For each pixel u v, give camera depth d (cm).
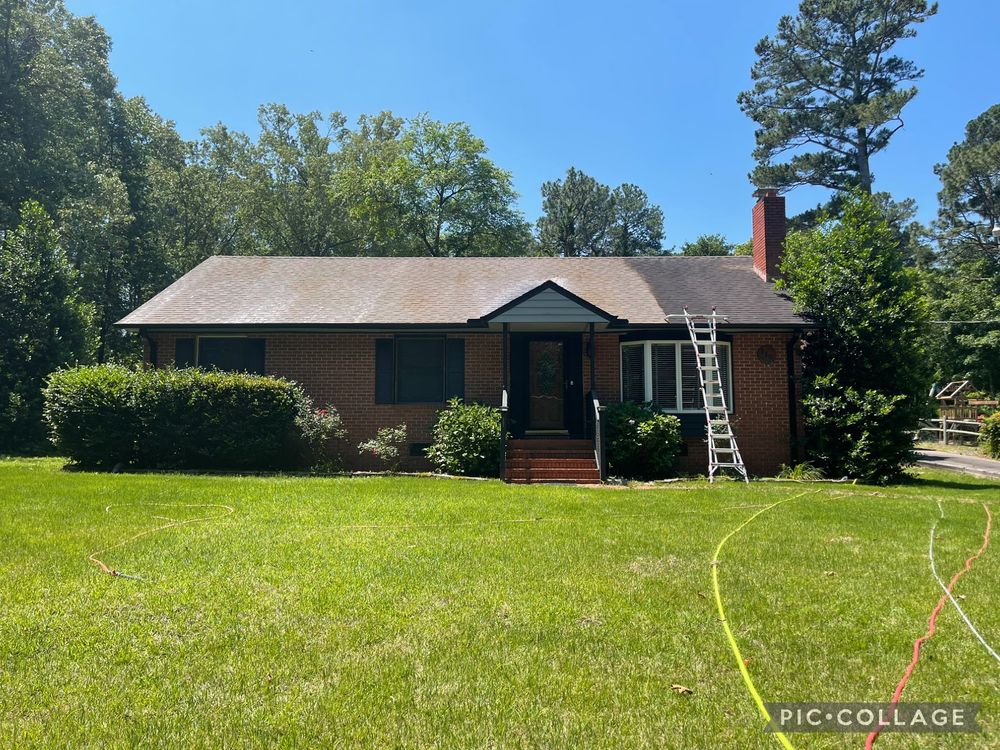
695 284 1644
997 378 3362
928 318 1399
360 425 1457
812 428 1388
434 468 1431
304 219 3938
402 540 692
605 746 306
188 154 3991
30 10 2680
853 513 888
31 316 1758
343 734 313
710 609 486
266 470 1321
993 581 562
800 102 3719
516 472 1234
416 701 346
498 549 656
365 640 422
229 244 3994
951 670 390
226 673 374
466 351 1482
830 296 1393
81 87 2828
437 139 3678
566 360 1492
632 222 5606
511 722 326
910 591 533
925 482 1328
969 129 4097
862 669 391
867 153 3553
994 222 3816
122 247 2869
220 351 1478
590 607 487
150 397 1281
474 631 439
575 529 759
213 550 633
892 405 1276
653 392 1443
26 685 357
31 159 2564
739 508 920
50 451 1681
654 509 903
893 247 1409
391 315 1457
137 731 313
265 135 4112
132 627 436
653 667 390
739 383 1452
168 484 1052
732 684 371
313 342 1473
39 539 661
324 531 729
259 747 303
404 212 3694
